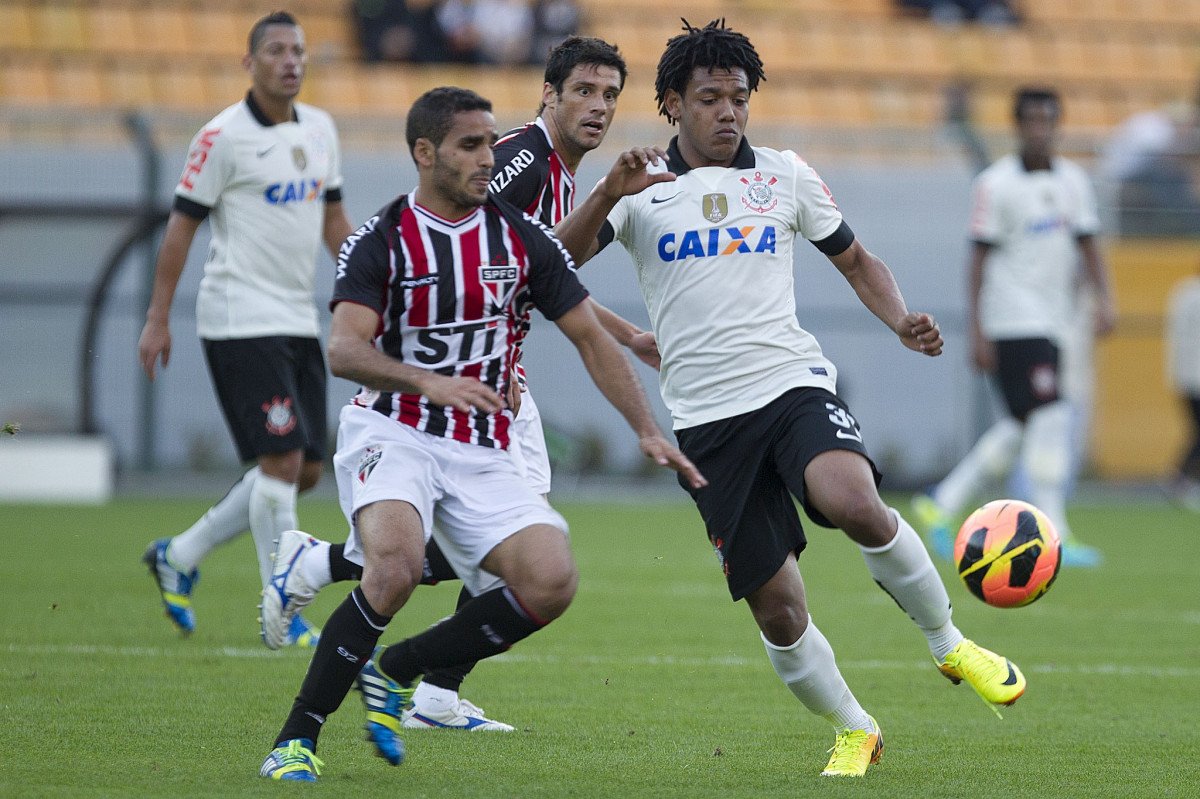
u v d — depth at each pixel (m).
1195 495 59.31
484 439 14.41
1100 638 25.38
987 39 79.56
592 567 35.00
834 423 14.82
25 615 24.92
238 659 21.08
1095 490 64.38
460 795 13.27
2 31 70.75
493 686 19.86
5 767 14.00
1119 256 64.88
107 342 58.34
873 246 63.72
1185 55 81.81
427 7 71.31
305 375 23.73
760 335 15.29
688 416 15.51
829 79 74.38
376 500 13.88
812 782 14.24
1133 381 65.19
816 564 37.16
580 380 62.19
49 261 58.03
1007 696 15.01
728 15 77.25
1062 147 65.19
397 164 61.53
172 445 59.22
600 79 17.77
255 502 22.72
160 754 14.84
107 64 68.94
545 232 14.38
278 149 23.11
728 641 24.11
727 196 15.50
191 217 22.81
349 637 13.69
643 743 16.28
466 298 14.05
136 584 29.25
